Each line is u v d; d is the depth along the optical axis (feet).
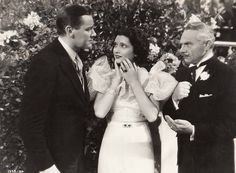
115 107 12.25
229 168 11.56
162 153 12.97
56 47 11.19
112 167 12.00
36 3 13.57
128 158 11.98
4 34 12.75
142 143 12.07
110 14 13.24
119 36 12.21
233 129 11.29
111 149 12.07
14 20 13.57
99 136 13.23
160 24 13.50
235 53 14.98
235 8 18.24
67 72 10.96
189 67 12.16
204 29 11.76
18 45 12.97
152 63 13.32
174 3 13.65
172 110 12.32
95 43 13.15
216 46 16.43
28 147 10.53
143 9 13.35
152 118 11.84
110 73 12.46
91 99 12.31
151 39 13.35
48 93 10.63
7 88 12.54
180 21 13.65
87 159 13.23
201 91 11.61
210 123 11.46
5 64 12.57
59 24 11.35
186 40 11.81
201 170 11.64
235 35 18.62
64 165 10.96
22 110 10.63
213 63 11.70
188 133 11.61
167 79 12.19
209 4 15.83
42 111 10.56
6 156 12.91
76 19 11.19
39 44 12.87
